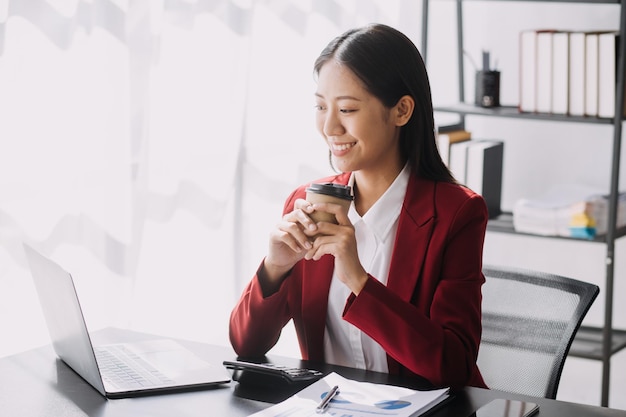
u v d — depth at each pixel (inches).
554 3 137.6
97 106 111.2
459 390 64.0
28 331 105.7
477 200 71.7
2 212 102.2
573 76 123.3
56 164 107.4
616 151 118.4
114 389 62.2
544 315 79.0
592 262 138.3
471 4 143.6
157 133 120.4
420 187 73.0
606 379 120.2
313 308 73.3
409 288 70.7
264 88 133.3
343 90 68.1
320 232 65.6
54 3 105.0
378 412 57.4
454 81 147.3
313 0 134.3
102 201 113.1
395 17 140.4
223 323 133.5
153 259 122.3
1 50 99.7
